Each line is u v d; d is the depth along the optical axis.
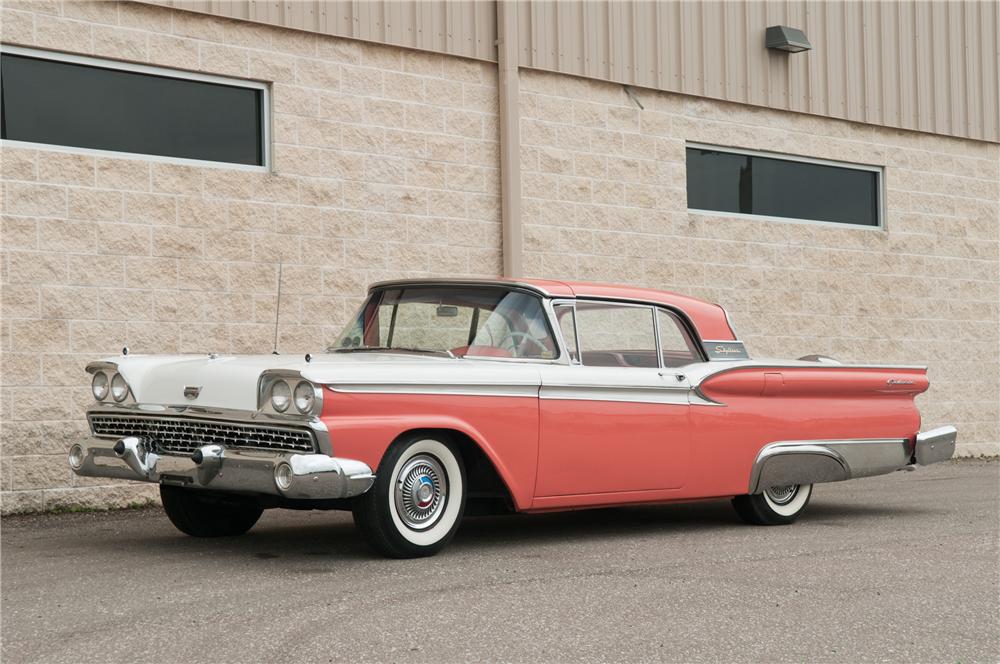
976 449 13.13
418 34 9.45
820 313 12.00
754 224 11.56
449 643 3.86
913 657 3.78
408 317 6.28
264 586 4.78
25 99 7.73
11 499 7.43
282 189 8.69
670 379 6.39
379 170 9.20
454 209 9.59
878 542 6.21
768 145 11.82
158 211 8.09
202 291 8.25
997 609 4.47
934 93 13.12
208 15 8.44
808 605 4.51
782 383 6.84
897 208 12.78
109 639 3.90
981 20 13.61
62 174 7.71
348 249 8.98
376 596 4.59
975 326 13.28
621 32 10.71
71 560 5.47
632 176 10.73
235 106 8.68
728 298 11.34
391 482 5.32
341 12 9.04
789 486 7.09
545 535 6.47
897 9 12.91
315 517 7.28
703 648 3.85
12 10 7.62
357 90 9.12
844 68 12.43
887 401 7.42
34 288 7.55
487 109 9.85
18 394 7.46
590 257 10.40
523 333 6.00
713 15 11.43
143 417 5.62
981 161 13.52
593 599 4.58
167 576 5.01
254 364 5.36
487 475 5.89
